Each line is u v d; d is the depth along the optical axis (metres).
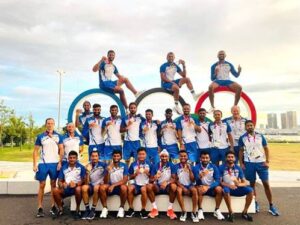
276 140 70.25
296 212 6.93
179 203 6.37
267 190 6.77
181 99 9.43
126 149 8.18
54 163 6.77
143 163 6.85
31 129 38.09
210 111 9.19
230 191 6.50
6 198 8.45
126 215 6.61
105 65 9.45
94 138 8.16
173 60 9.56
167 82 9.45
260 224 6.00
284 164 18.89
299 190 9.67
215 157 7.69
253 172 6.82
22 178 10.44
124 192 6.54
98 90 9.58
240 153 7.02
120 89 9.48
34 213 6.85
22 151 34.22
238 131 7.85
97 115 8.23
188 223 6.06
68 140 7.30
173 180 6.63
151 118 8.22
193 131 7.98
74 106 9.60
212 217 6.50
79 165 6.71
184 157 6.68
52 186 6.76
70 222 6.13
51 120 6.84
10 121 35.38
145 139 8.16
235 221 6.21
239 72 9.13
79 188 6.50
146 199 6.63
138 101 9.58
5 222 6.13
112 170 6.70
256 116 9.26
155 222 6.12
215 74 9.28
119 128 8.12
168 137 8.18
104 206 6.57
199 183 6.58
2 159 22.23
